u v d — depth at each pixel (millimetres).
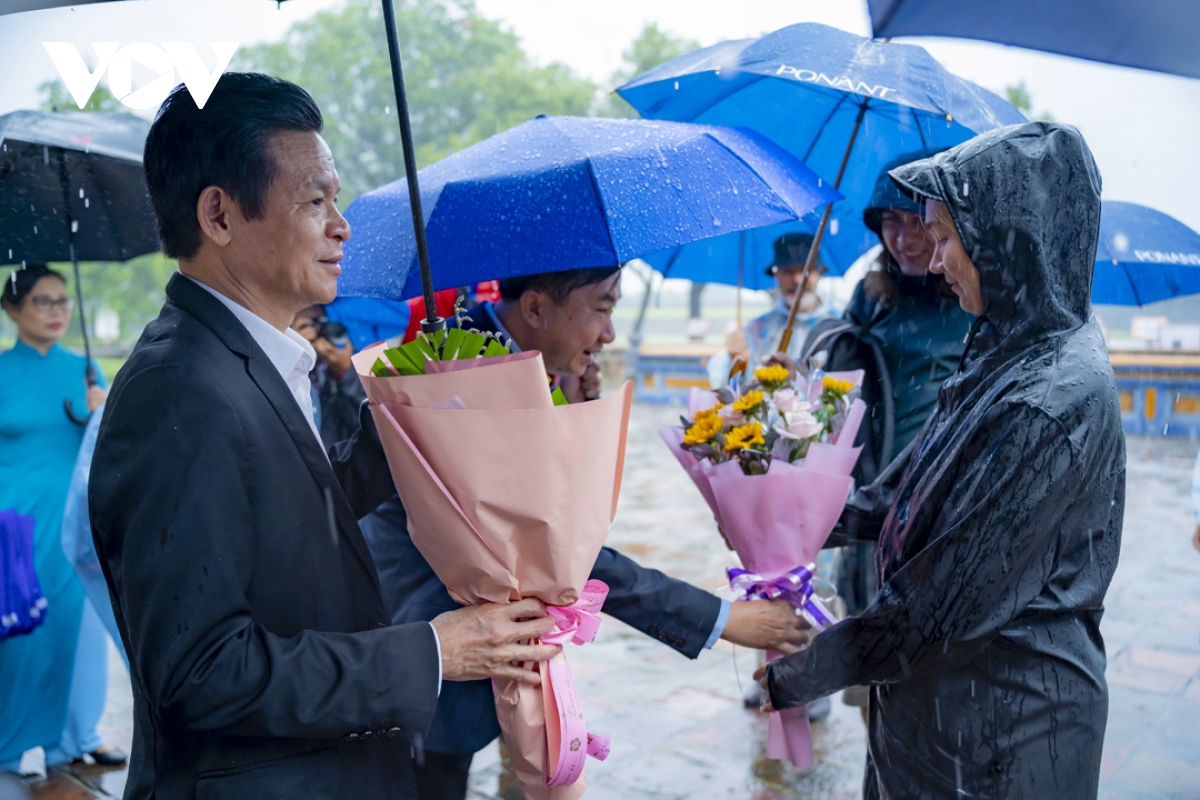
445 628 1397
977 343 1609
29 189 3334
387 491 1758
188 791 1300
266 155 1333
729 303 37812
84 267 24609
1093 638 1530
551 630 1506
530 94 22797
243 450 1265
